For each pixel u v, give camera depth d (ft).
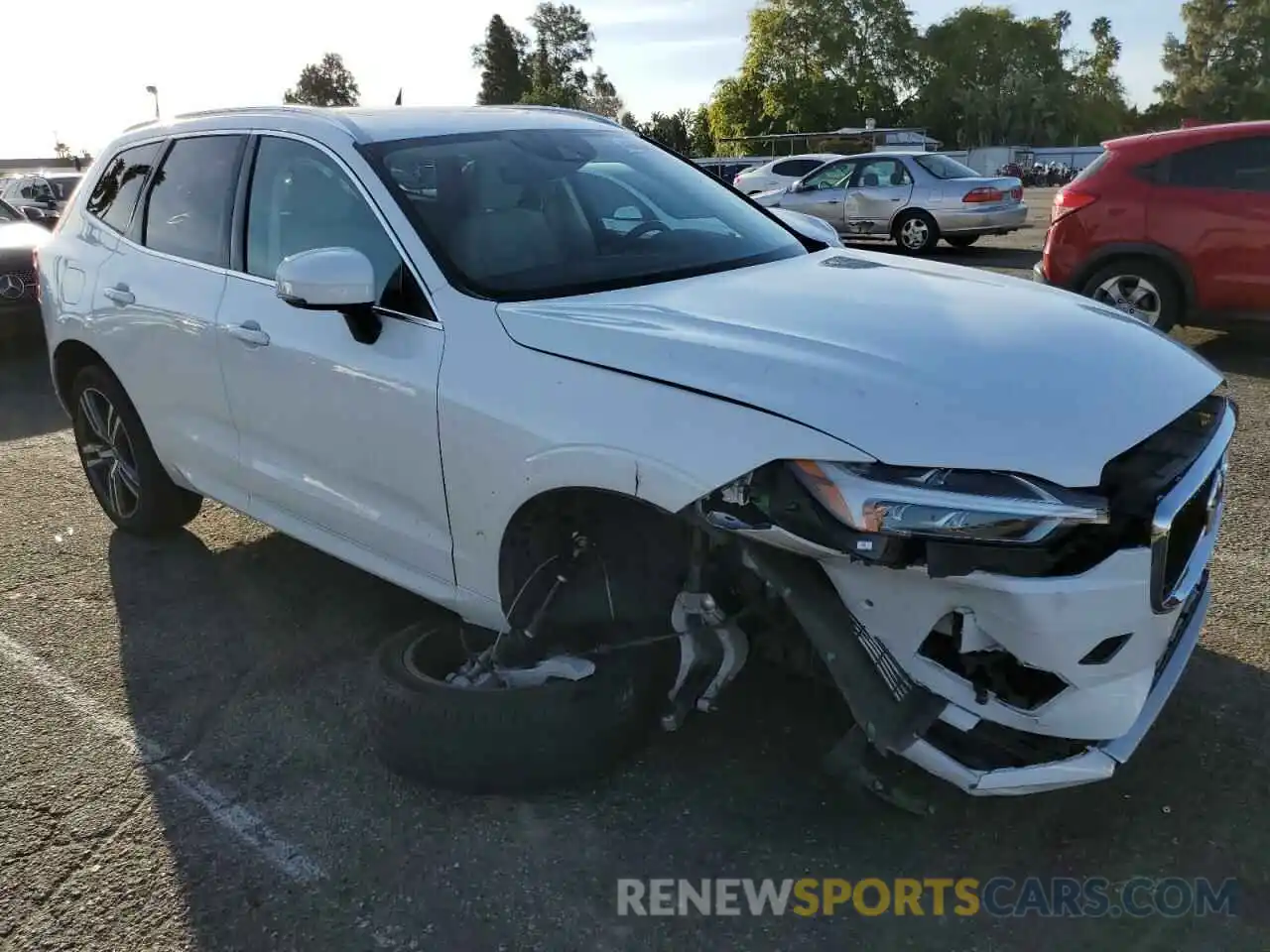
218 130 12.85
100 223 14.61
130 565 14.88
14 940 8.07
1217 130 24.27
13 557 15.29
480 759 9.05
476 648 10.09
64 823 9.39
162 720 10.99
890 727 7.55
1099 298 26.18
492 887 8.41
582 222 11.10
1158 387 8.21
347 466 10.64
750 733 10.14
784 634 8.57
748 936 7.86
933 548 6.98
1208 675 10.91
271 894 8.43
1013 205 50.39
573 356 8.63
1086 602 7.14
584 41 288.51
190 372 12.58
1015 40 265.75
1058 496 6.99
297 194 11.44
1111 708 7.64
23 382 27.02
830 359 7.87
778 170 62.23
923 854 8.63
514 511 8.90
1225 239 23.97
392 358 9.84
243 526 16.24
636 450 7.92
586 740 9.05
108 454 15.60
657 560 8.57
